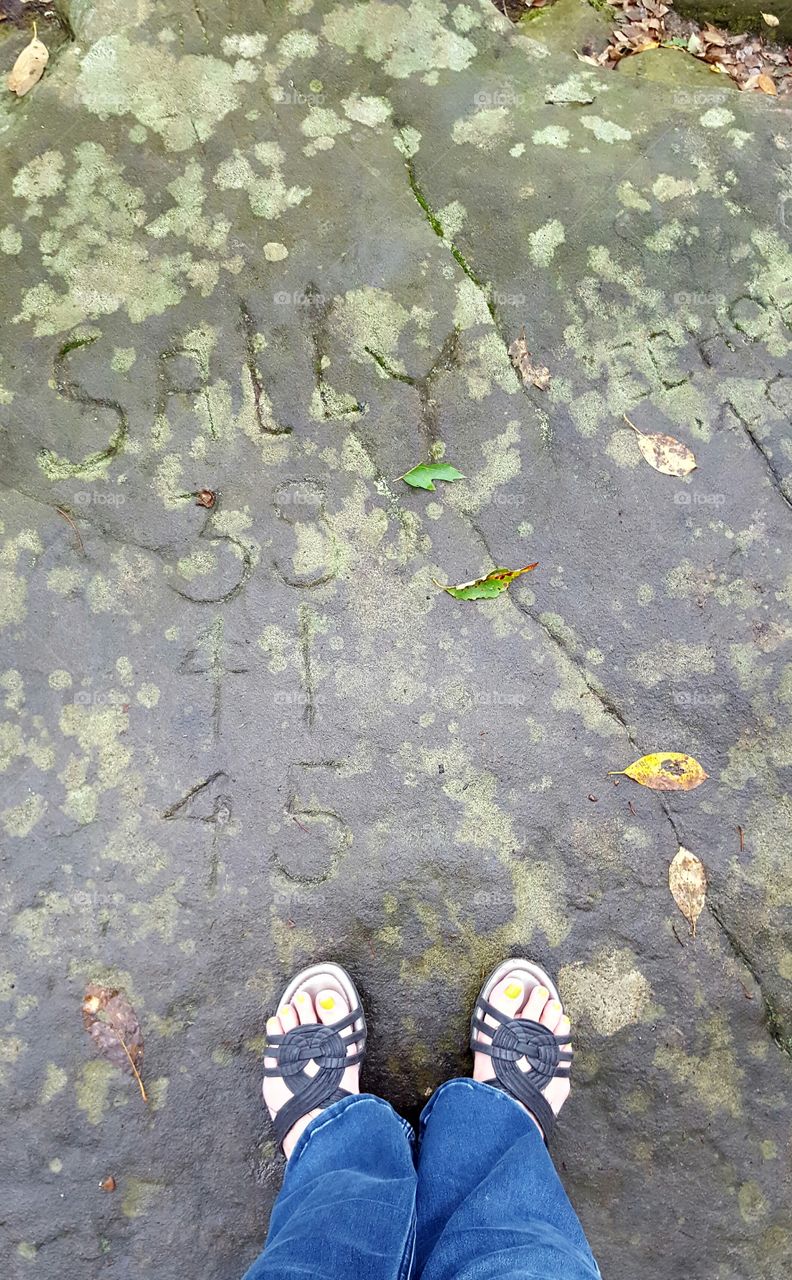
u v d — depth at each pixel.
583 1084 1.69
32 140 1.90
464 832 1.73
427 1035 1.70
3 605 1.74
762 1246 1.67
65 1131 1.61
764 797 1.78
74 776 1.70
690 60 2.27
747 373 1.92
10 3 2.05
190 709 1.73
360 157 1.93
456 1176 1.52
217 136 1.91
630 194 1.96
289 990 1.66
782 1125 1.70
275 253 1.87
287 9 1.98
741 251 1.96
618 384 1.88
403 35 2.00
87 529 1.77
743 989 1.73
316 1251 1.25
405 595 1.79
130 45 1.94
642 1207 1.66
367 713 1.75
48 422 1.80
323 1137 1.55
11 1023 1.63
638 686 1.79
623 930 1.73
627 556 1.83
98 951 1.66
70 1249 1.59
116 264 1.86
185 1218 1.61
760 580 1.85
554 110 2.00
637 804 1.76
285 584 1.78
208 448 1.81
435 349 1.87
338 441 1.83
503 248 1.91
